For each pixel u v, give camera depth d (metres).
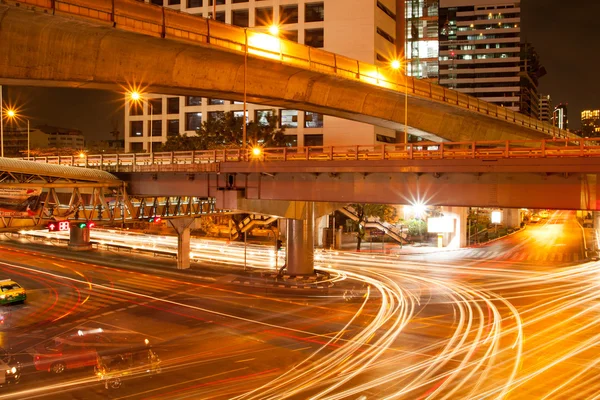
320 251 65.00
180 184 39.62
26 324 29.06
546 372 20.78
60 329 27.89
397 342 25.09
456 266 52.22
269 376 20.45
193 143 71.62
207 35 34.53
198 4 87.00
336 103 48.75
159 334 26.81
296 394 18.47
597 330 27.34
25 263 52.06
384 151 29.41
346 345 24.69
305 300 35.31
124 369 21.36
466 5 145.25
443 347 24.22
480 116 60.59
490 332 26.91
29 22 26.22
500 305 33.62
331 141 77.81
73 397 18.31
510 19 142.50
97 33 29.38
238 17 83.50
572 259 57.94
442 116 58.62
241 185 36.31
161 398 18.20
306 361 22.31
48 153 85.81
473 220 89.94
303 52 42.47
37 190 31.84
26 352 23.80
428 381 19.75
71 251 60.91
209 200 50.00
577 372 20.77
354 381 19.80
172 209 47.47
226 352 23.69
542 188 24.53
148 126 92.62
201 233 82.81
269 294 37.34
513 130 68.88
